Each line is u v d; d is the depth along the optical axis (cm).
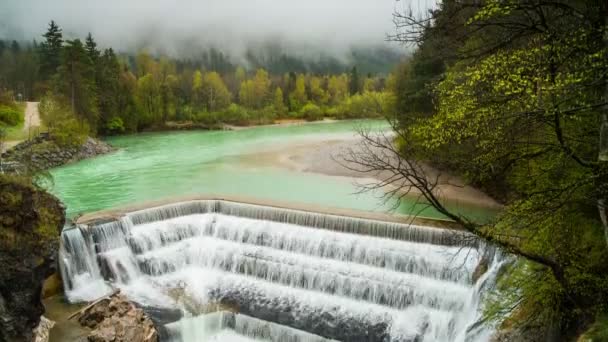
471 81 1011
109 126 7706
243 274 2338
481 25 987
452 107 1060
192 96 11231
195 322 2053
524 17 1040
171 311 2062
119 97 8181
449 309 1934
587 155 1136
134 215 2403
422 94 3300
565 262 1149
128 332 1681
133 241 2330
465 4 977
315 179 3816
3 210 1527
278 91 12762
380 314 2014
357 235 2286
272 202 2698
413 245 2158
